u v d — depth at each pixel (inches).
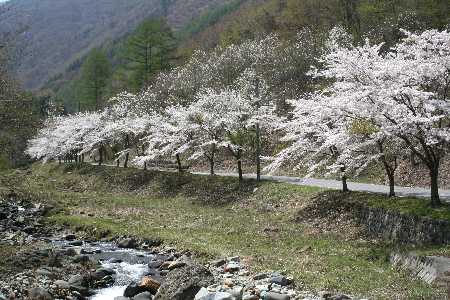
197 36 4308.6
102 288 637.9
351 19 2191.2
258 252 755.4
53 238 972.6
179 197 1380.4
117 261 777.6
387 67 770.8
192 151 1845.5
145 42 2982.3
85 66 3388.3
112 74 3754.9
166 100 2097.7
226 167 1713.8
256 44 2215.8
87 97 3398.1
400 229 775.7
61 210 1246.3
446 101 738.2
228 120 1310.3
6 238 919.7
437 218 716.0
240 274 640.4
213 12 5270.7
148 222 1066.1
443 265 550.6
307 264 665.6
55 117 2780.5
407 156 1186.0
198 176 1465.3
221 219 1053.2
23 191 1583.4
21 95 1330.0
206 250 778.8
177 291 539.8
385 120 769.6
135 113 2011.6
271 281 591.8
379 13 1978.3
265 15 3041.3
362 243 786.2
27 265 692.1
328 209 943.0
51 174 2301.9
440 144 773.9
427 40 800.3
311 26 2266.2
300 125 989.2
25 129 1390.3
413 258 608.4
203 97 1448.1
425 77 786.2
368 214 855.1
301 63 1873.8
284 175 1435.8
